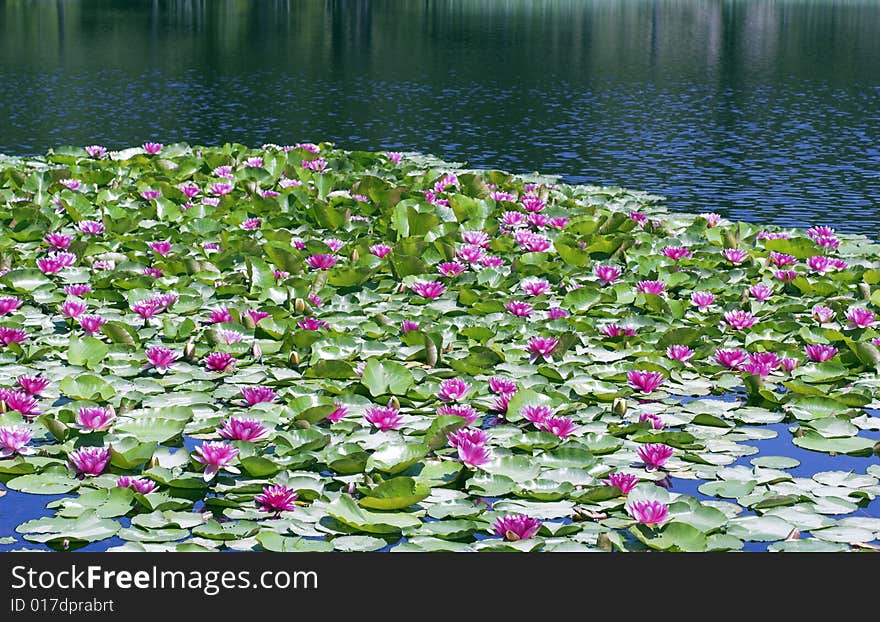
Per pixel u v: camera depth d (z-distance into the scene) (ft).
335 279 19.45
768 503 11.84
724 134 45.65
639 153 40.88
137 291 18.24
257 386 14.97
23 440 12.68
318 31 93.20
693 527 11.10
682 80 65.36
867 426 14.07
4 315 17.47
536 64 72.74
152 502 11.65
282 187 26.94
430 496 12.01
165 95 53.88
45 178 26.84
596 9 135.54
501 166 37.91
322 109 50.72
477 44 85.97
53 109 48.67
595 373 15.60
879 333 17.10
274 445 13.10
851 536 11.17
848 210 31.24
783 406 14.64
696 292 18.95
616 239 22.02
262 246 20.80
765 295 19.19
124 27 91.30
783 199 32.76
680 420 14.17
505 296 19.03
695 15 127.75
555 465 12.78
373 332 17.02
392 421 13.48
